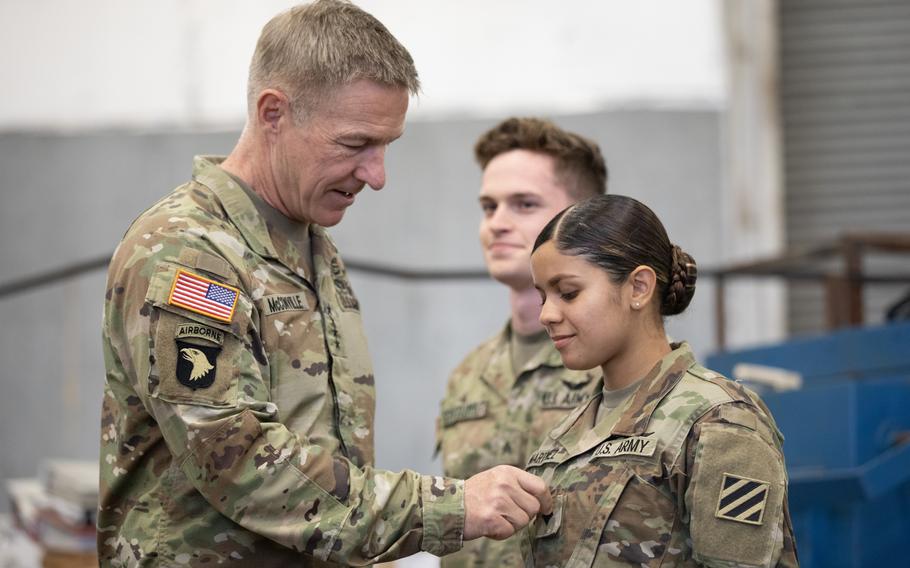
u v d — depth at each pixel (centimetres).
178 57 1055
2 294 772
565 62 1050
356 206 1040
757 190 1075
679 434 326
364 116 358
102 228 1046
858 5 1155
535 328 473
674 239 1048
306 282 382
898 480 548
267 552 354
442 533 342
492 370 485
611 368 351
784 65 1158
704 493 316
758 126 1070
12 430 1030
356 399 387
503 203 471
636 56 1051
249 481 335
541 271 343
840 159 1155
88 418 1032
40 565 684
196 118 1052
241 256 361
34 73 1054
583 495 338
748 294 1067
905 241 785
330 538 338
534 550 350
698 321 1052
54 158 1050
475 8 1052
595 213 342
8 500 1023
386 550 344
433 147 1042
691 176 1047
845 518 572
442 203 1038
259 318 363
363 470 351
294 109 362
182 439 336
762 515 312
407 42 1053
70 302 1038
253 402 345
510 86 1049
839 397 570
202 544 349
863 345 648
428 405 1027
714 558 312
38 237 1045
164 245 346
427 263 1035
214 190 371
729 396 329
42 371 1034
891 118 1155
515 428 462
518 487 343
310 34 361
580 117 1047
